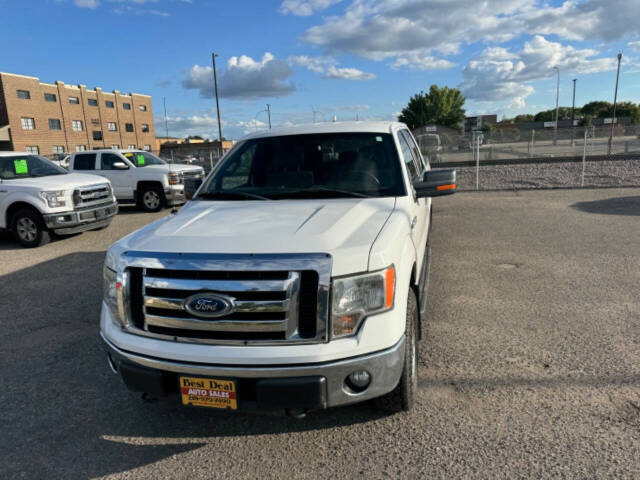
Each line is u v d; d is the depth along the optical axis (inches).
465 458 99.3
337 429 112.1
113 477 99.3
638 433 104.8
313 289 91.0
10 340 173.5
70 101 2340.1
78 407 127.0
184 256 94.9
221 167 160.9
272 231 102.9
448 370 137.3
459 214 415.5
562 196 496.7
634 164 642.8
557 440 103.7
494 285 214.4
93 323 188.1
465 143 1358.3
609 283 210.1
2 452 108.8
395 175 142.9
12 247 353.7
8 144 2050.9
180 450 107.5
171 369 95.3
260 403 91.7
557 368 135.7
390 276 96.4
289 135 162.7
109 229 411.5
